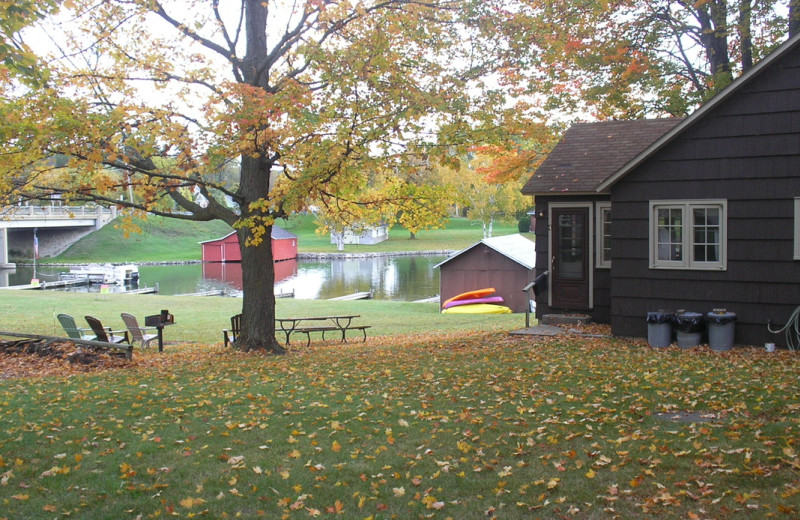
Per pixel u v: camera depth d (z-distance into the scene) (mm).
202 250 66062
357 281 45562
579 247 15211
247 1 13797
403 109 12000
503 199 67250
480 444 6520
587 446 6344
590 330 14156
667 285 12492
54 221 61969
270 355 13977
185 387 9789
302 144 12219
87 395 9156
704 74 19766
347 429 7188
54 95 11477
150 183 13820
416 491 5473
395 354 13062
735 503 4969
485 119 12891
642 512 4922
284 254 64938
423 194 14828
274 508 5203
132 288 43719
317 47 11656
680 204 12227
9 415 7941
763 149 11492
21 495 5410
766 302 11625
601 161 15391
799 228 11297
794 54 11164
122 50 13227
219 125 11867
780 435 6285
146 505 5254
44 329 19625
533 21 12844
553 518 4914
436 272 51281
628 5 18547
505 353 11969
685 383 8727
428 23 13102
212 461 6234
